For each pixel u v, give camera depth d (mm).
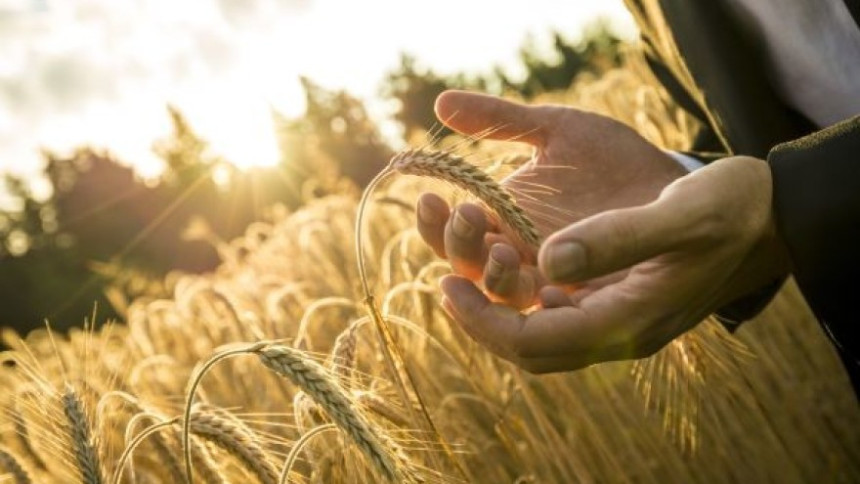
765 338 1226
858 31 595
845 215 518
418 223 635
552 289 579
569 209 667
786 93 637
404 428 675
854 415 1155
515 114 674
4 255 14695
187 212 10438
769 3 604
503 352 590
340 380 637
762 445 1050
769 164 555
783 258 606
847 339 545
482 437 934
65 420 607
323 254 1551
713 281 554
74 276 13992
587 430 972
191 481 552
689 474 1036
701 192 518
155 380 1246
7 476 703
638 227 496
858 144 521
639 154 670
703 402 1003
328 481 679
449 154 593
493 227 654
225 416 655
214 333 1268
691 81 690
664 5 667
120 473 596
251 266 2092
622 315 551
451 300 579
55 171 16391
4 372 1093
